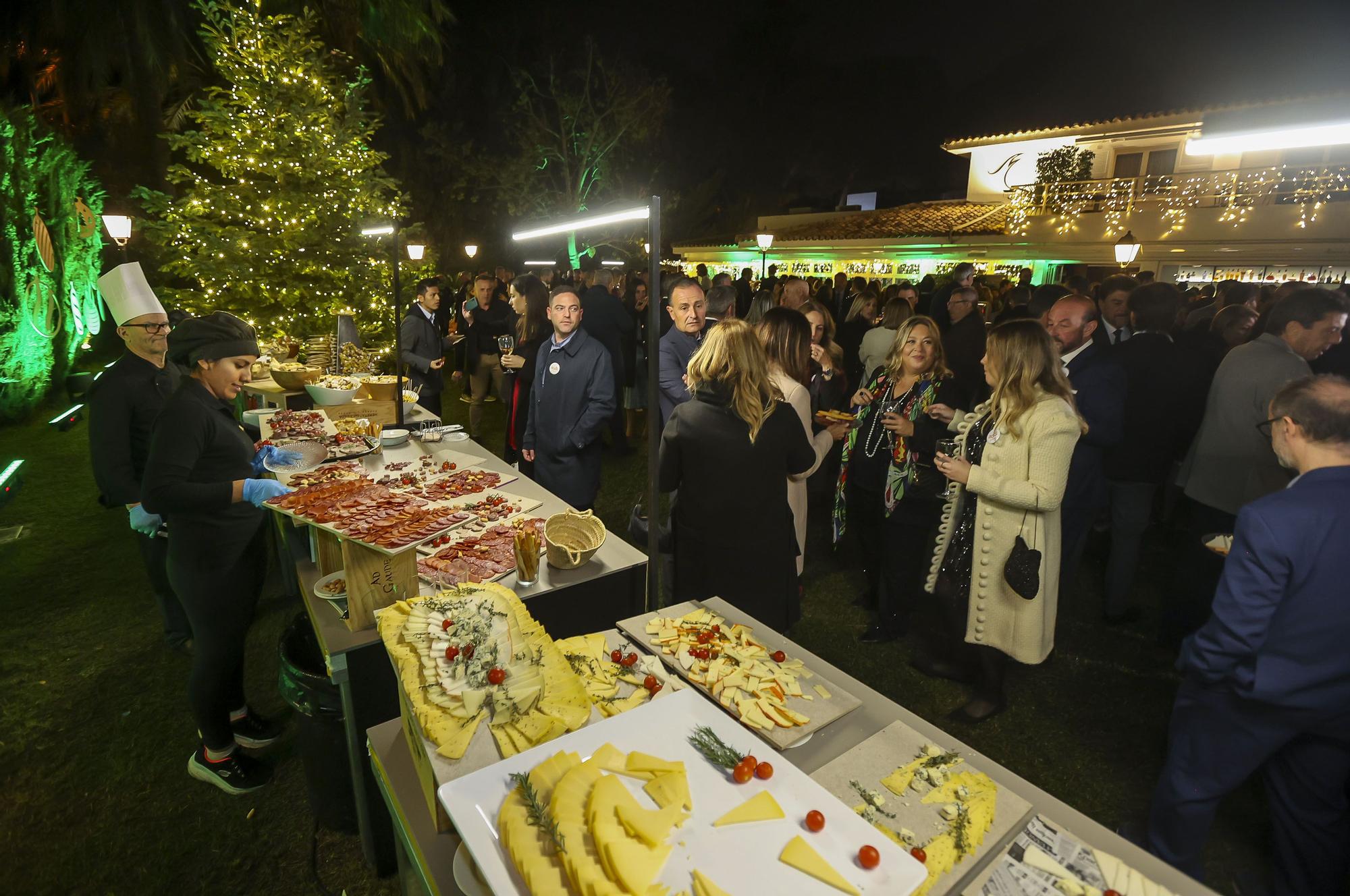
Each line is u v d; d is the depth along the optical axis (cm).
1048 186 1305
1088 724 276
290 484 254
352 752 182
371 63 1641
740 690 141
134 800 231
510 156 2166
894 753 124
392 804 136
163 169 1298
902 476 301
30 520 459
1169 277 1183
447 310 1107
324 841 215
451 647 136
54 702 280
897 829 106
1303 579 148
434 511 199
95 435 261
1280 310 273
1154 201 1172
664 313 511
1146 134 1233
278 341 595
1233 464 283
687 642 157
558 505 260
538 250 2212
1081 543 304
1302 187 1055
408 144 2120
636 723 116
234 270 727
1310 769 161
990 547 245
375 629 180
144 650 315
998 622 248
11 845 215
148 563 297
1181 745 177
